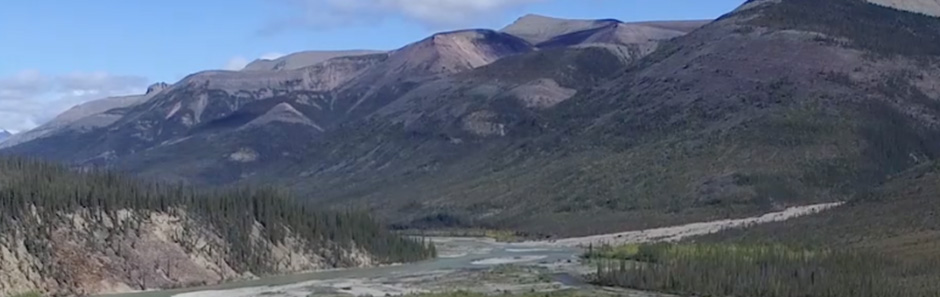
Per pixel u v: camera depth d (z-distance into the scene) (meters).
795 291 180.62
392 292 195.75
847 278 177.62
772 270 190.00
